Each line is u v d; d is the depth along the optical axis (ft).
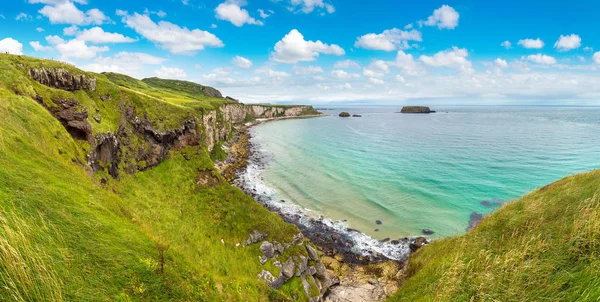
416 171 255.09
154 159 153.48
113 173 125.18
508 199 186.80
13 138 67.26
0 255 28.94
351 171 268.00
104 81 169.27
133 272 43.78
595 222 39.96
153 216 110.52
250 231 118.73
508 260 44.32
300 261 112.68
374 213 182.70
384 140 437.17
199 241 106.32
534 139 402.31
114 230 51.93
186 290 48.70
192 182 149.89
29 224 39.29
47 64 133.90
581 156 277.85
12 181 48.75
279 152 374.22
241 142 440.45
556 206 63.72
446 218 169.68
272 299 83.71
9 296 27.32
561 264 38.65
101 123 135.54
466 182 219.61
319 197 212.02
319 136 510.58
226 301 58.70
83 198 58.90
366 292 113.39
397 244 148.46
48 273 32.48
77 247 41.83
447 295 45.88
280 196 217.15
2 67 111.86
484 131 517.96
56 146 87.45
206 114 314.14
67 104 116.16
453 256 66.03
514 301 37.24
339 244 150.61
